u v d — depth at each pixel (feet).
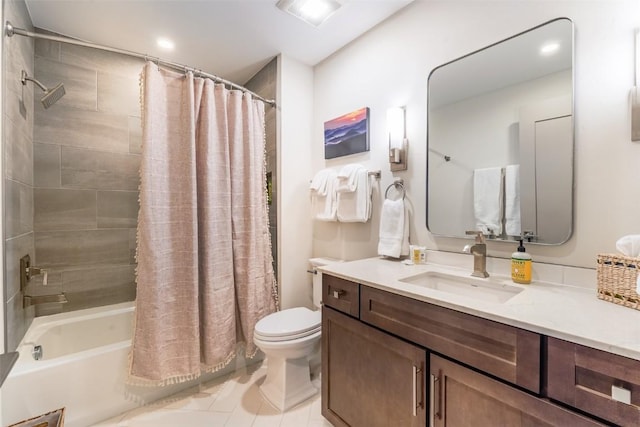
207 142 5.81
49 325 5.93
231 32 6.49
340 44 6.97
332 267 4.97
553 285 3.76
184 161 5.56
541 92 3.95
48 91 5.32
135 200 7.50
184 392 5.88
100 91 7.02
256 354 7.10
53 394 4.63
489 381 2.83
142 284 5.14
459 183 4.83
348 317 4.41
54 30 6.37
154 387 5.59
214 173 5.92
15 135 4.97
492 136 4.43
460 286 4.35
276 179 7.53
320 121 7.73
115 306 7.03
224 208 6.05
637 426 2.06
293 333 5.33
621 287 2.96
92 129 6.93
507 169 4.27
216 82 6.95
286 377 5.53
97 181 7.00
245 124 6.54
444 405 3.20
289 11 5.80
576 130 3.67
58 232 6.54
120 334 6.75
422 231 5.38
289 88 7.52
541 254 3.96
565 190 3.74
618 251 3.34
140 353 5.10
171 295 5.42
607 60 3.45
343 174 6.20
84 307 6.85
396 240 5.43
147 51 7.26
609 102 3.44
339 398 4.55
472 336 2.97
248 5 5.62
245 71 8.31
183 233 5.53
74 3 5.52
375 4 5.61
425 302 3.37
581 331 2.36
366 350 4.10
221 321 5.90
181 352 5.45
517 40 4.18
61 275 6.59
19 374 4.38
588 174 3.58
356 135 6.56
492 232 4.43
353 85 6.77
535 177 4.00
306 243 7.85
